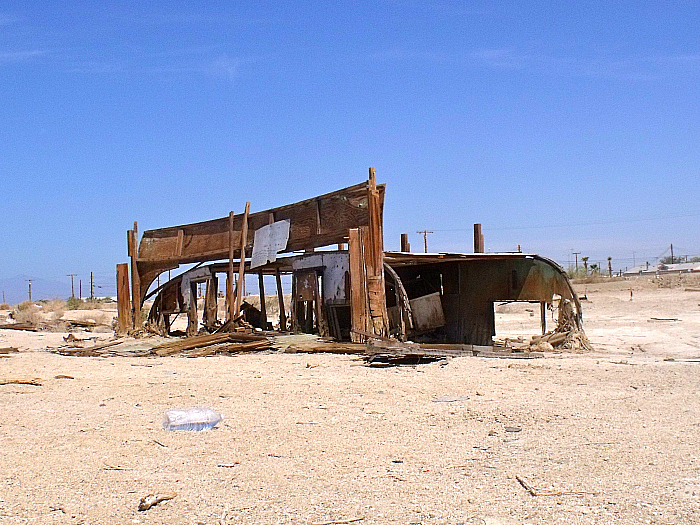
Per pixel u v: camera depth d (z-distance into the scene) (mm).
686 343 20516
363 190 19031
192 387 12055
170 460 7262
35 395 11602
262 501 5902
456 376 12672
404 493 6023
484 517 5383
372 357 15453
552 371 13117
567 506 5539
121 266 26812
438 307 21422
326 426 8727
